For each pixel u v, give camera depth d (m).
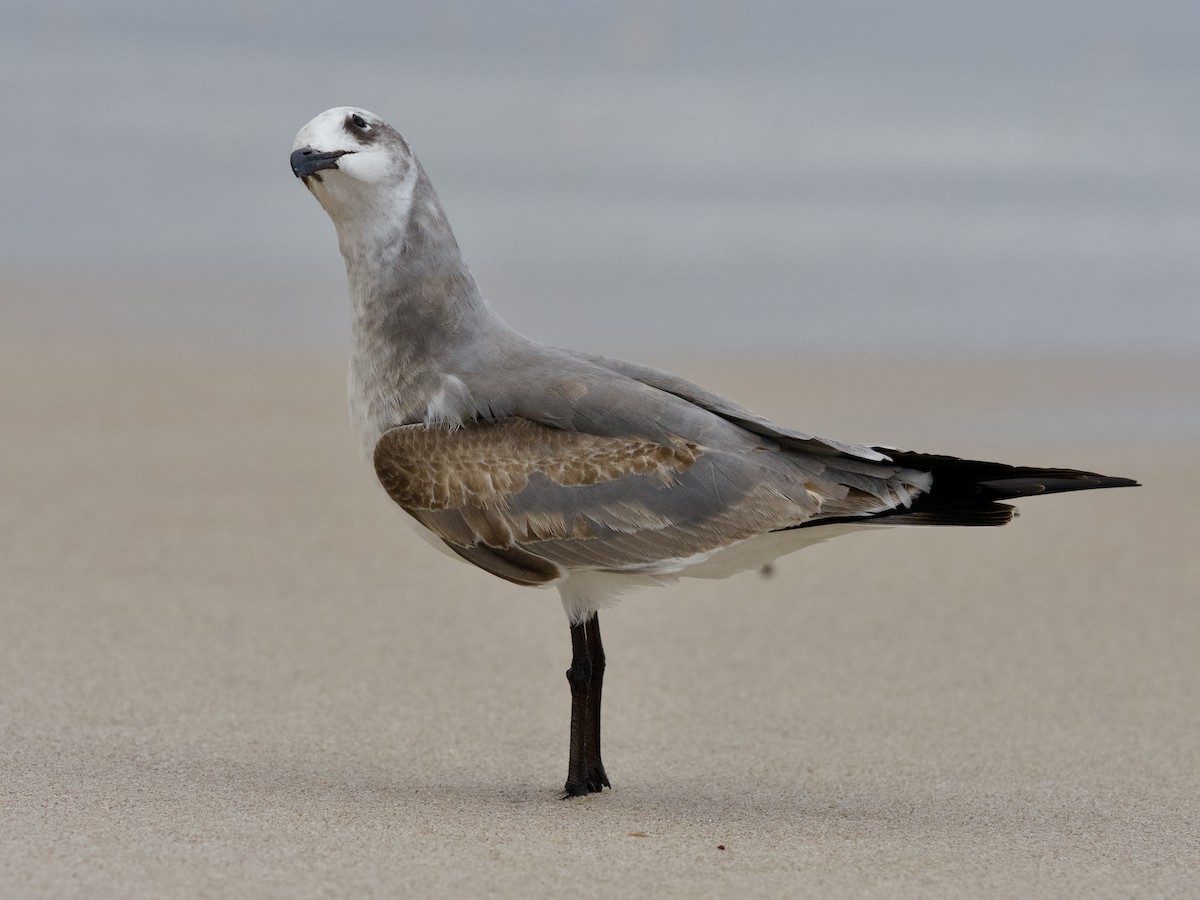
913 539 16.34
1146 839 8.53
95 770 9.16
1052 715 11.25
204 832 7.93
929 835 8.52
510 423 9.19
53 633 12.34
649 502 8.95
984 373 22.25
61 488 16.69
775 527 8.87
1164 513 17.00
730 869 7.73
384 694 11.31
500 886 7.32
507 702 11.27
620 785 9.55
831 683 12.02
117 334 23.27
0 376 20.92
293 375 21.83
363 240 9.36
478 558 9.30
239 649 12.22
